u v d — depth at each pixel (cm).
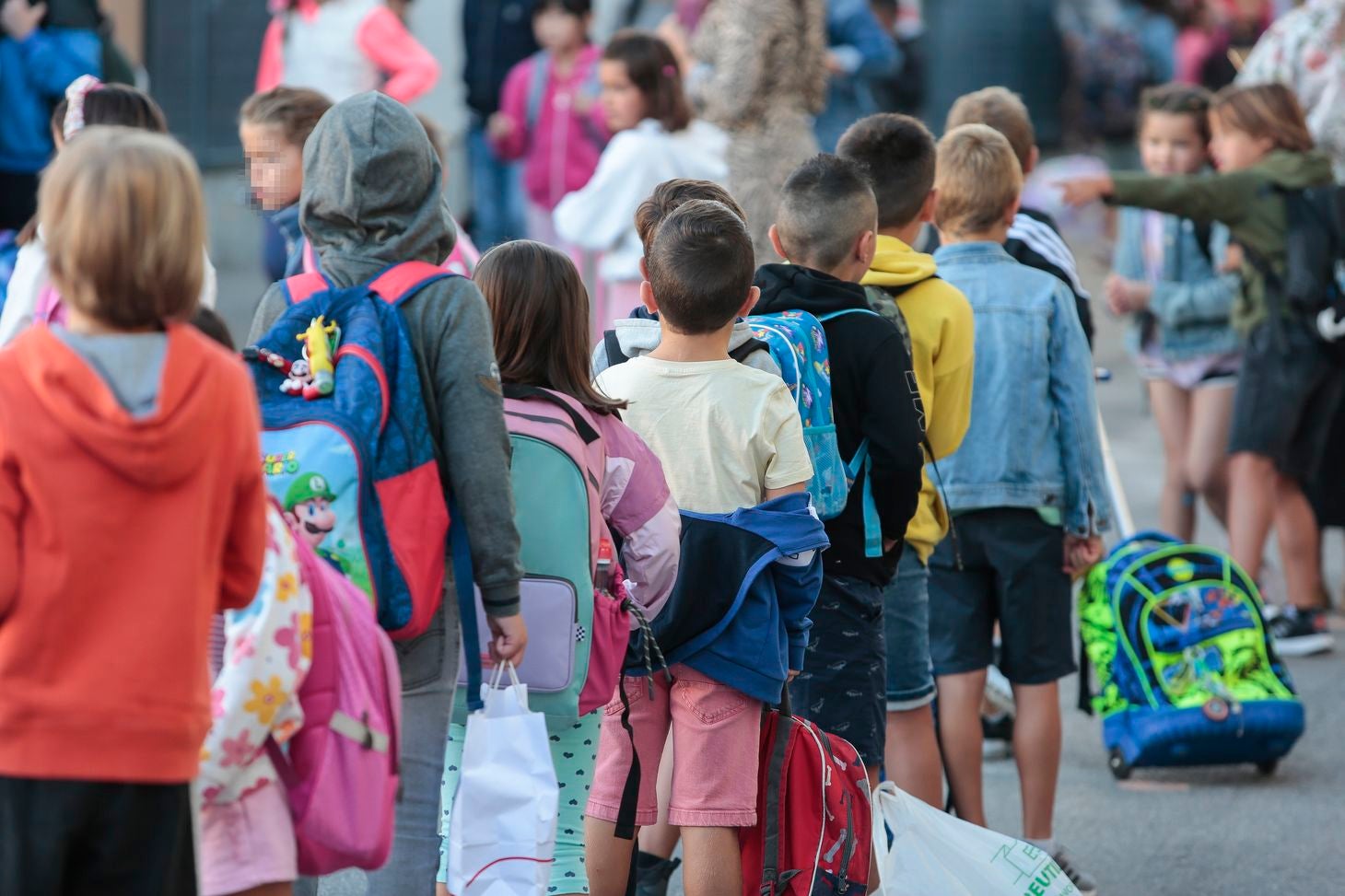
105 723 741
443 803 1098
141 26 4800
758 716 1109
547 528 1014
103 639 744
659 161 2262
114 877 755
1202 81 5256
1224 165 2111
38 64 2431
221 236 4609
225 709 812
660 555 1065
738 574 1075
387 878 983
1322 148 2417
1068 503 1404
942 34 5584
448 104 4272
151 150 750
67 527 735
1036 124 5631
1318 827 1560
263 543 808
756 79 2223
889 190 1345
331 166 992
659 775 1252
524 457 1020
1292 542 2138
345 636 868
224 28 4803
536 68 3059
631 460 1069
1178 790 1675
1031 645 1408
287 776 855
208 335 905
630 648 1104
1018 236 1528
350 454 912
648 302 1229
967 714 1424
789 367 1170
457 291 974
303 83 2517
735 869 1094
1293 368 2047
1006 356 1390
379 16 2516
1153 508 2750
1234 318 2094
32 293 1227
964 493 1392
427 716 985
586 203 2295
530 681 1011
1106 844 1519
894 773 1342
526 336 1057
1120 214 2248
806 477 1121
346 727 858
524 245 1081
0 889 741
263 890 852
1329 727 1862
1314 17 2414
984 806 1609
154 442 736
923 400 1304
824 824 1114
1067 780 1711
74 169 741
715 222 1111
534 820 969
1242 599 1686
